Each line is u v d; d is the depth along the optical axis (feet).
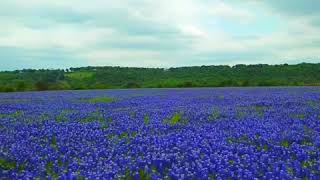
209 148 32.32
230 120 53.42
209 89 165.37
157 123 50.83
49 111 71.82
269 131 42.29
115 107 78.84
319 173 23.97
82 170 25.26
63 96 124.98
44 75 262.26
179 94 125.39
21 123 53.67
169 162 27.40
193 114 61.62
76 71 278.05
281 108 69.72
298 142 36.68
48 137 41.27
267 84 208.44
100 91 165.58
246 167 25.76
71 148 33.47
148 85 219.82
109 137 40.60
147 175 24.13
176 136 38.81
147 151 31.94
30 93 156.87
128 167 26.08
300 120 51.88
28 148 33.58
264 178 22.71
